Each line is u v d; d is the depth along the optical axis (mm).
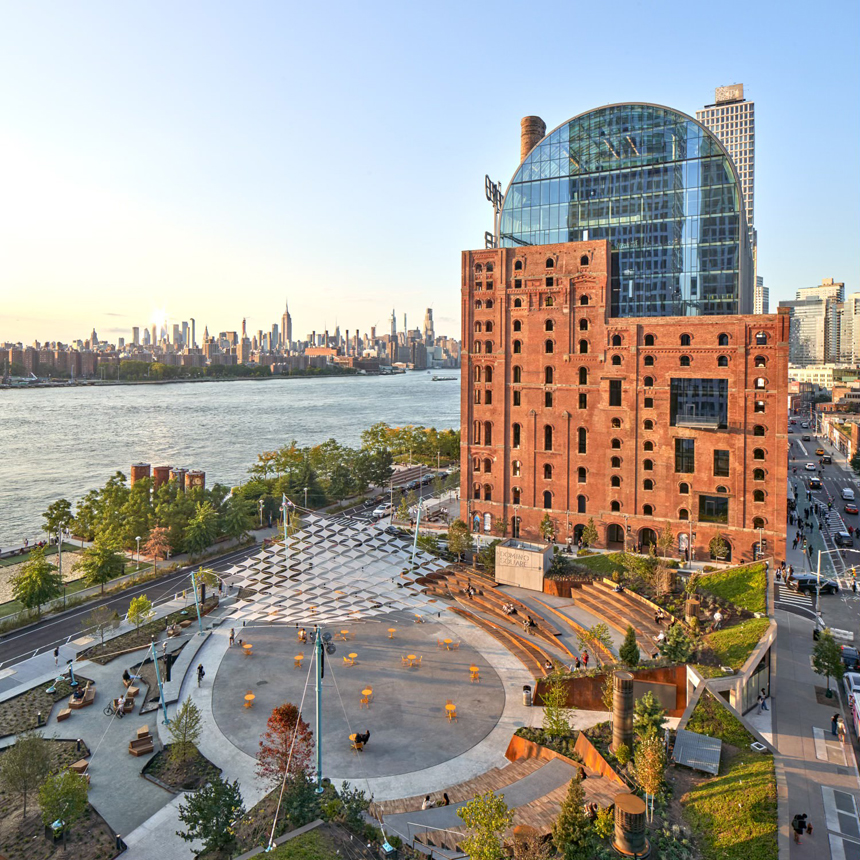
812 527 93625
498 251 86500
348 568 56531
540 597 67312
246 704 47375
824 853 29172
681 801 33031
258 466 133875
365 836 30750
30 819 35562
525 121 96250
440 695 49406
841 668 46156
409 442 169625
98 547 74312
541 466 85875
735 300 79000
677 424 77062
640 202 83562
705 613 57969
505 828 30031
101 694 49406
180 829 34531
